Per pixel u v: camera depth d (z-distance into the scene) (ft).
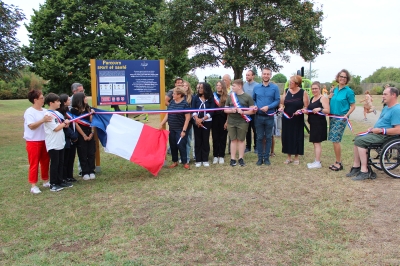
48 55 83.30
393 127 17.80
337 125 19.85
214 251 11.01
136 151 19.80
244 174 20.03
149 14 95.04
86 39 82.33
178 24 67.00
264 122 21.68
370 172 18.42
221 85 22.49
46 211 14.89
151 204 15.44
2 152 30.53
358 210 14.03
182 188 17.66
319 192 16.46
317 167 21.15
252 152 26.71
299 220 13.24
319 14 65.57
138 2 92.79
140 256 10.80
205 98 21.85
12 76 50.96
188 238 11.95
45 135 17.29
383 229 12.25
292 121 21.36
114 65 21.21
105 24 80.07
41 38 84.69
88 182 19.35
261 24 59.77
